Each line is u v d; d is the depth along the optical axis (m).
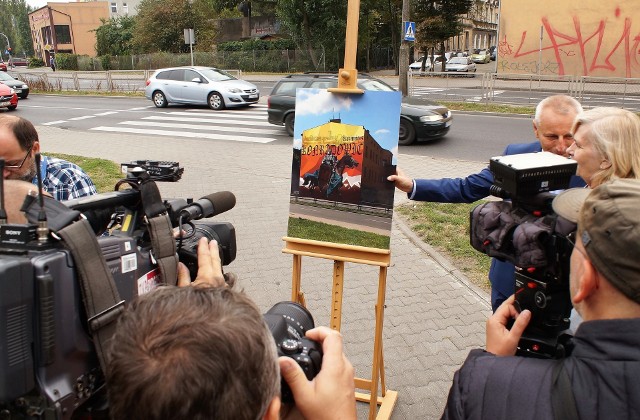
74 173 3.21
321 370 1.23
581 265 1.21
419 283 4.92
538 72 25.16
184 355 0.86
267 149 11.11
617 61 24.62
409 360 3.75
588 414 1.11
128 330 0.93
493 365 1.29
